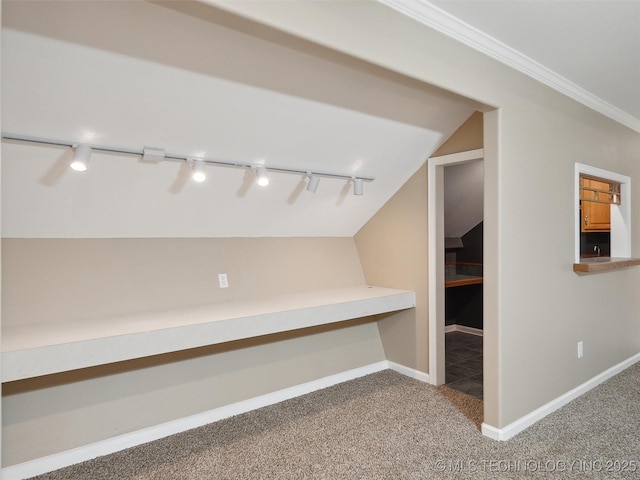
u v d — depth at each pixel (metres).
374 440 2.48
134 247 2.69
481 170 4.10
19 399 2.14
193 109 2.05
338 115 2.46
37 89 1.71
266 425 2.70
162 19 1.61
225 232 3.07
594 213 4.63
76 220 2.40
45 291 2.33
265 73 2.01
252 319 2.52
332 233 3.76
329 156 2.79
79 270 2.46
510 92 2.46
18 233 2.30
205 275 2.93
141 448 2.43
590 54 2.42
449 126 3.04
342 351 3.50
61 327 2.20
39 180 2.11
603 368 3.45
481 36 2.18
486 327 2.49
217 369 2.80
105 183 2.27
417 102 2.63
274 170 2.67
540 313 2.72
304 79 2.13
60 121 1.87
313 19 1.60
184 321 2.35
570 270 3.00
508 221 2.46
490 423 2.50
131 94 1.86
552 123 2.81
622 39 2.23
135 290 2.62
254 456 2.32
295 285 3.42
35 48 1.56
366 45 1.76
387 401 3.05
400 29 1.89
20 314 2.25
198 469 2.21
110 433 2.39
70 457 2.26
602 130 3.37
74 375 2.29
